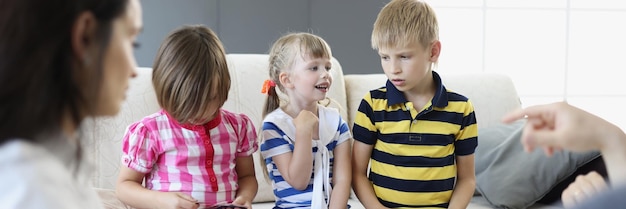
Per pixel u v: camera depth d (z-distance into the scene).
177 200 1.48
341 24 3.03
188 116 1.52
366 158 1.79
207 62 1.51
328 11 3.01
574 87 3.82
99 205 0.74
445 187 1.72
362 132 1.78
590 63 3.83
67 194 0.54
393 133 1.73
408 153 1.72
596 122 0.54
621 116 3.94
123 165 1.59
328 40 3.03
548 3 3.69
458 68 3.55
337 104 2.03
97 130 0.80
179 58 1.50
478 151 2.21
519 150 2.14
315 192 1.68
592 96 3.87
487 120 2.36
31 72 0.55
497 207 2.10
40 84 0.55
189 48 1.51
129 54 0.64
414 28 1.62
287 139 1.69
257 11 2.92
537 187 2.06
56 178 0.54
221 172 1.63
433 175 1.71
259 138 1.91
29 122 0.55
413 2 1.69
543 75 3.74
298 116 1.67
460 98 1.77
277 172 1.73
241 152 1.71
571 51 3.79
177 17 2.81
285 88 1.75
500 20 3.60
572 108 0.55
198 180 1.59
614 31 3.86
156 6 2.78
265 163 1.82
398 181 1.72
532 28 3.67
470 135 1.75
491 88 2.40
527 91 3.73
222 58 1.56
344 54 3.05
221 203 1.55
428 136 1.71
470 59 3.56
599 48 3.84
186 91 1.49
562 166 2.04
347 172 1.75
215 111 1.57
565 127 0.54
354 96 2.29
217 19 2.87
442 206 1.73
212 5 2.85
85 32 0.58
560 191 2.08
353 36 3.05
